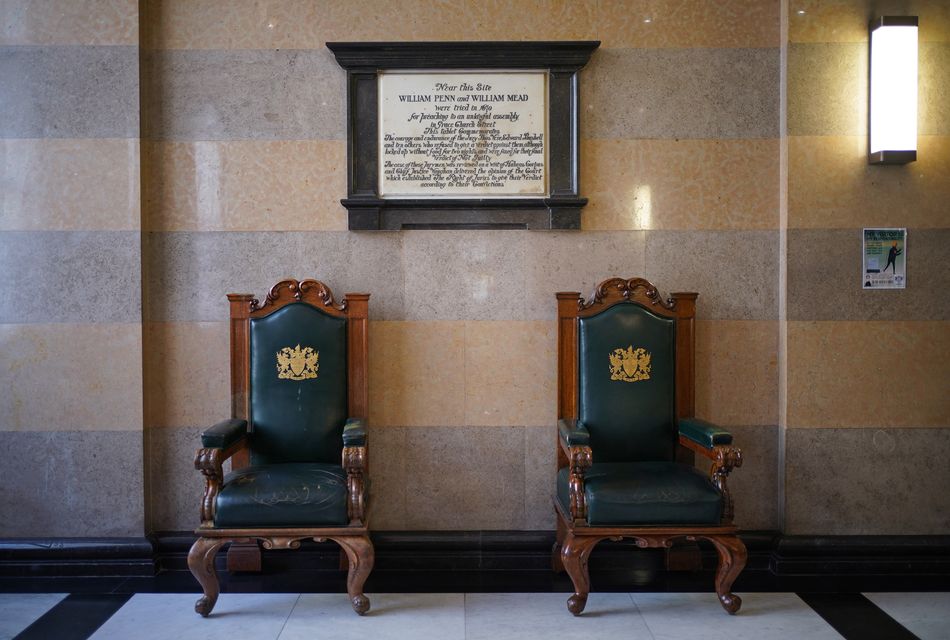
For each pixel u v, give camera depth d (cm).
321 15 341
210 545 281
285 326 320
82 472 335
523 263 342
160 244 341
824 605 300
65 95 332
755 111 342
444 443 343
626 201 342
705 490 282
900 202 336
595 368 321
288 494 279
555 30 342
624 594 310
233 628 278
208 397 342
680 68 342
